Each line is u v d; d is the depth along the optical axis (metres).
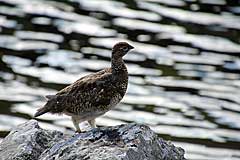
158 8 26.72
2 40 25.06
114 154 10.27
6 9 26.92
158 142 11.04
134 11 26.48
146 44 24.64
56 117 21.31
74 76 22.95
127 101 21.88
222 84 22.73
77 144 10.77
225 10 26.81
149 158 10.61
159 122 20.98
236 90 22.41
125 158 10.20
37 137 11.74
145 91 22.33
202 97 22.16
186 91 22.39
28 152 11.39
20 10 26.83
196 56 24.09
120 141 10.70
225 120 21.28
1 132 20.33
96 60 23.80
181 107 21.70
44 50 24.48
